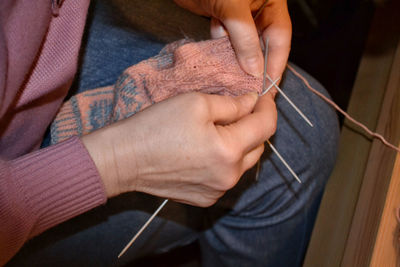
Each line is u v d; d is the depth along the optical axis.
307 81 0.76
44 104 0.56
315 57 1.27
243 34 0.57
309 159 0.70
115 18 0.69
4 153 0.58
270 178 0.67
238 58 0.61
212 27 0.67
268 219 0.70
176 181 0.52
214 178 0.51
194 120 0.48
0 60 0.42
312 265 0.72
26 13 0.45
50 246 0.62
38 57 0.52
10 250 0.46
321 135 0.72
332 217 0.74
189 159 0.48
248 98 0.55
